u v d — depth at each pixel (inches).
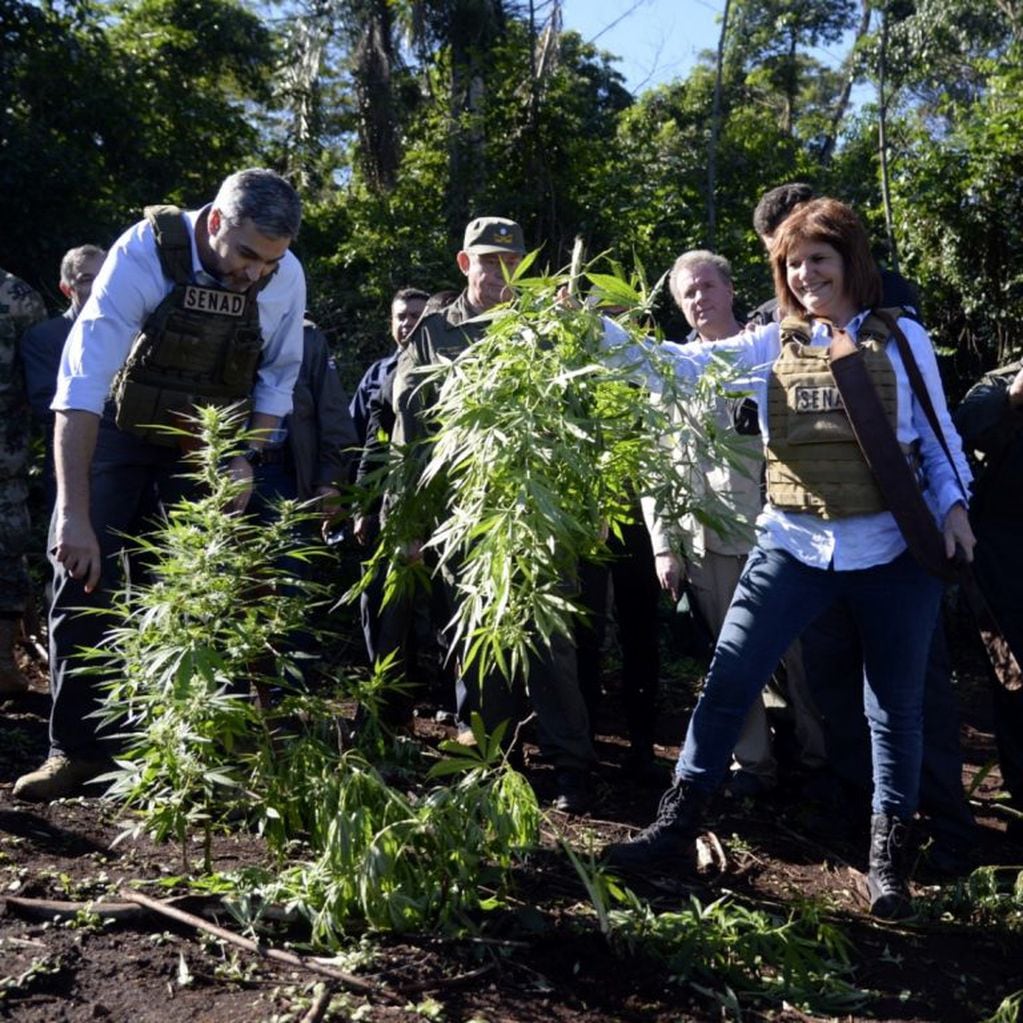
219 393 158.7
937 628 179.2
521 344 130.8
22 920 127.6
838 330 148.6
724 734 150.6
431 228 512.7
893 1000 132.3
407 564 152.1
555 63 542.0
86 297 211.9
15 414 219.6
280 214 147.6
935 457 149.8
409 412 188.4
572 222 517.7
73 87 569.6
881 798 152.7
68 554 149.6
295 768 135.3
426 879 131.9
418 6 547.5
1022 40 533.3
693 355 146.0
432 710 251.0
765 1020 124.7
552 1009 121.8
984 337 442.0
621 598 204.7
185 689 125.1
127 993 116.5
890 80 651.5
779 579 149.6
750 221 532.7
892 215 455.5
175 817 132.6
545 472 127.6
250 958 124.3
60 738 164.7
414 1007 118.0
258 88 750.5
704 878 159.6
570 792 182.2
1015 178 430.0
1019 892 156.4
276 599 136.3
